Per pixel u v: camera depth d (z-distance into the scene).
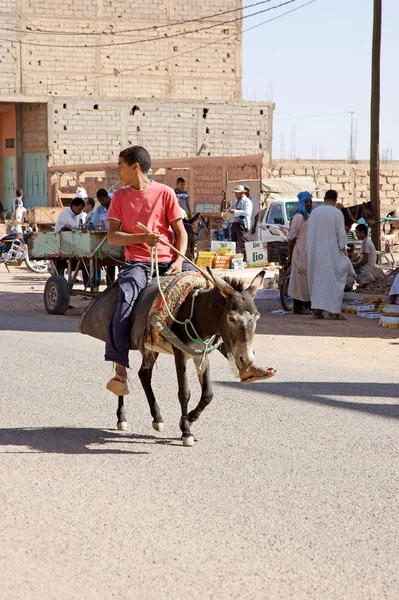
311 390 9.77
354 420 8.33
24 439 7.61
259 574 4.80
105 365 11.19
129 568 4.88
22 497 6.08
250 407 8.85
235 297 6.47
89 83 53.03
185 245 7.55
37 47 52.03
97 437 7.68
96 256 16.55
